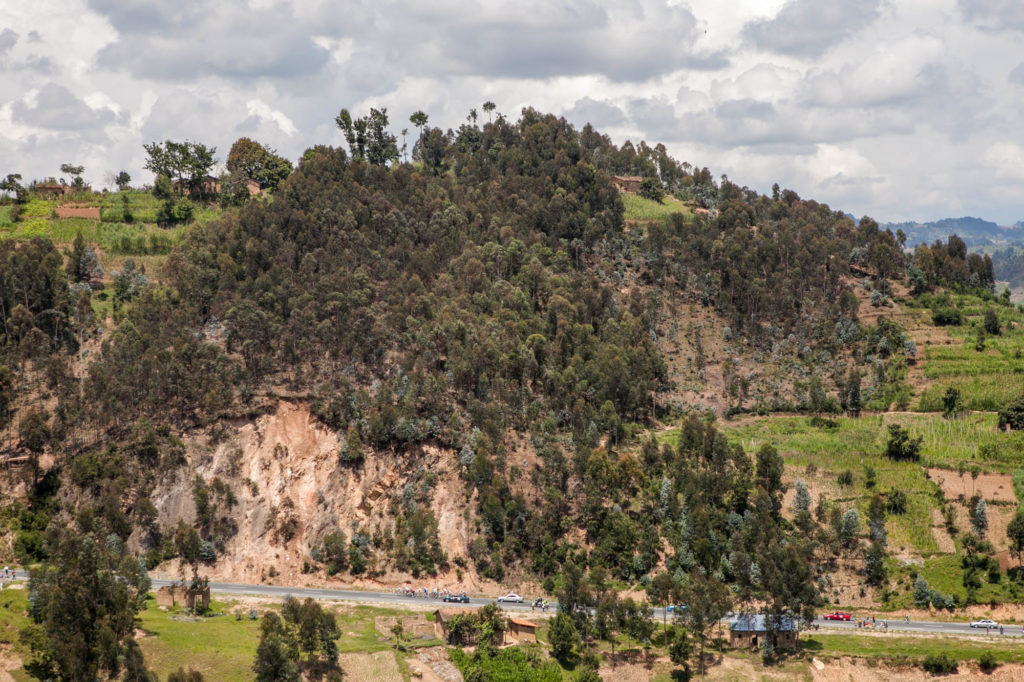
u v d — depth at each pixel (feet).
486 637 611.47
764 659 619.67
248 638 593.01
